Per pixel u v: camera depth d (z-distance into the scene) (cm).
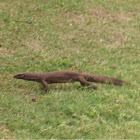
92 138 910
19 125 926
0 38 1653
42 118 973
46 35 1791
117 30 2012
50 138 897
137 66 1519
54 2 2238
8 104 1041
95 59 1546
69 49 1658
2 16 1908
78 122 974
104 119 1020
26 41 1681
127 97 1169
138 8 2505
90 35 1889
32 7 2098
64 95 1132
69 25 1977
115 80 1266
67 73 1208
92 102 1114
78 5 2281
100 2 2444
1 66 1366
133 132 946
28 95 1136
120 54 1666
